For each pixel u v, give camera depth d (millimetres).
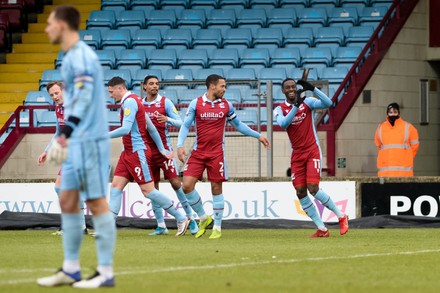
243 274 28641
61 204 25156
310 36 77438
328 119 68625
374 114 70375
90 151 24672
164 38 78938
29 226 54219
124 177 45938
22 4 83000
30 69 79062
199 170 45438
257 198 57062
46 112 70312
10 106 74812
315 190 45812
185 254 35344
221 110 45156
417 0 73812
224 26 80375
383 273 29375
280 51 75688
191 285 25828
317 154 45688
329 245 40469
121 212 57281
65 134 24234
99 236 24922
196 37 78812
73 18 24766
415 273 29484
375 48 71812
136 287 25219
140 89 68062
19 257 33969
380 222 55344
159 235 48000
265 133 66438
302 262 32438
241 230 53250
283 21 79688
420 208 56469
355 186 56438
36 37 82562
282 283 26516
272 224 55594
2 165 67375
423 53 73875
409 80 72938
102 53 76812
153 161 47781
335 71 72812
